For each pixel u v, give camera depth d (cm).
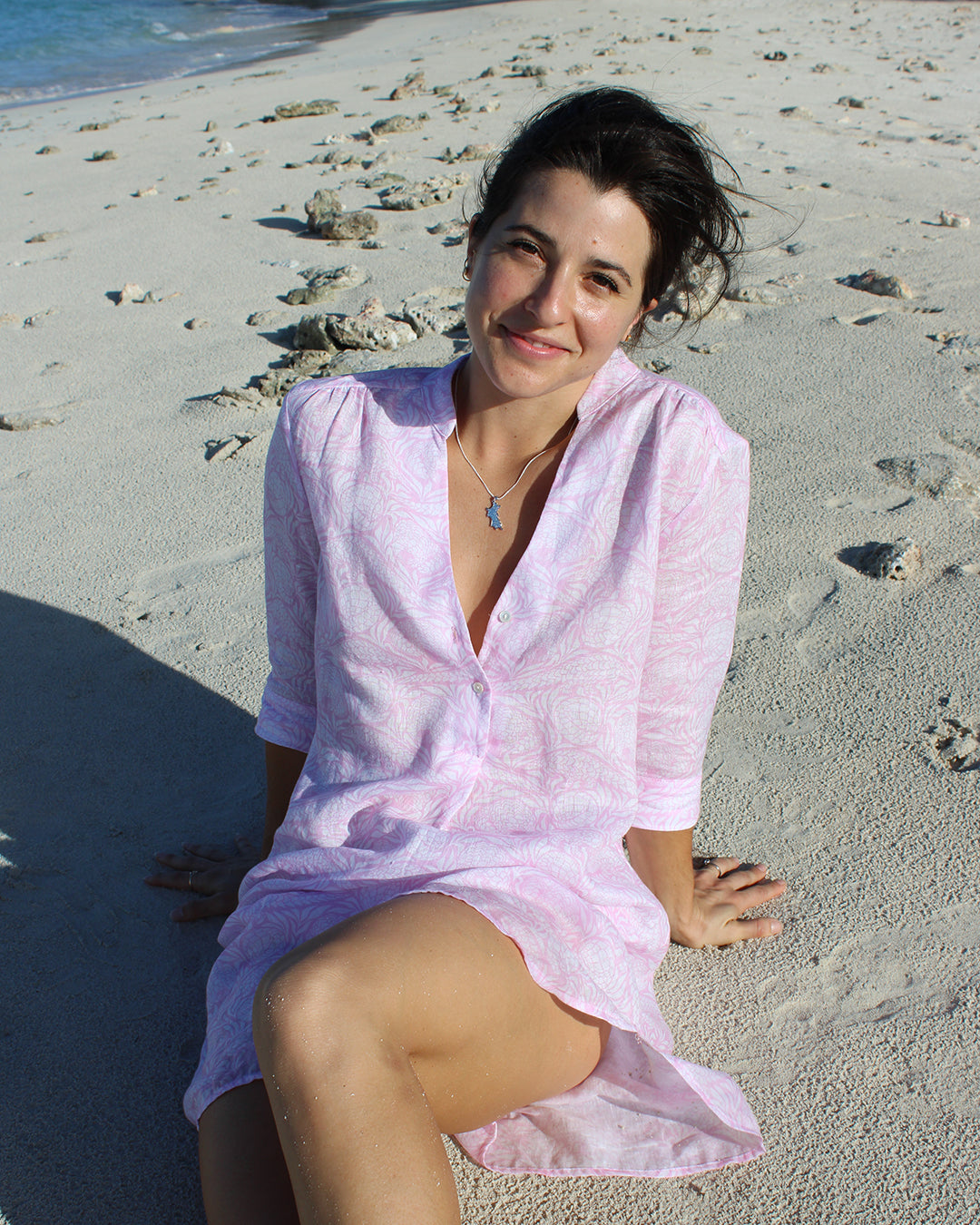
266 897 143
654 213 129
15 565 327
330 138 938
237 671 275
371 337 464
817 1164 154
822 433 385
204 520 349
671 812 167
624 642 142
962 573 303
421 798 145
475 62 1380
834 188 725
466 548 147
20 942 198
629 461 141
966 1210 147
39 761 245
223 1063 130
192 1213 152
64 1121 165
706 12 1814
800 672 266
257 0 2895
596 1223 147
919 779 230
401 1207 101
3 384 461
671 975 187
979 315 495
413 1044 116
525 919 131
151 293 560
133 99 1365
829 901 201
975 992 180
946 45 1459
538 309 129
